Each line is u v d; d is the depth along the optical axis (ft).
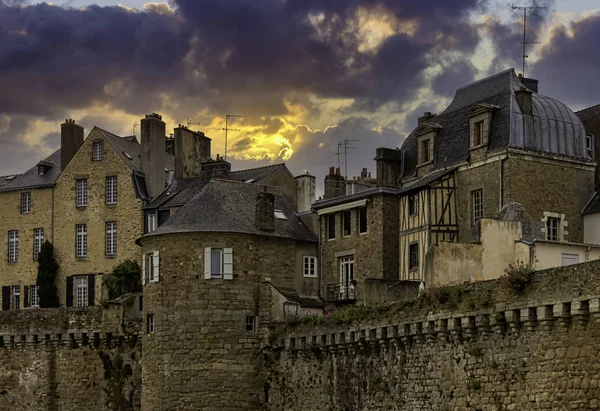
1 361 205.57
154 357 176.96
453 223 174.40
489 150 170.60
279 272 183.11
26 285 229.66
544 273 121.49
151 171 223.51
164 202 217.15
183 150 228.02
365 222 186.80
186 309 175.22
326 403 162.30
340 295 187.21
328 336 161.99
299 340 168.96
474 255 154.61
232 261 177.17
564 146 172.86
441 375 137.28
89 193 225.76
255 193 191.52
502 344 127.03
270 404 173.68
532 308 121.70
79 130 233.96
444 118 184.44
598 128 184.96
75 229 225.97
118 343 197.36
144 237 180.34
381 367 150.10
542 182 169.89
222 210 181.47
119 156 223.71
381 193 183.73
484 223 156.04
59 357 201.57
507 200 166.91
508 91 173.78
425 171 182.60
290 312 176.96
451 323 134.31
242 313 176.24
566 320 117.70
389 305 148.66
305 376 167.94
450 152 179.01
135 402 194.39
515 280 124.16
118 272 212.64
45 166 234.79
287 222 191.42
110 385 196.65
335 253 190.19
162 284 177.17
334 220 191.52
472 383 130.93
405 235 181.27
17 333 203.82
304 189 214.48
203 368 173.88
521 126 169.99
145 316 180.14
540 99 175.22
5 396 204.23
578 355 116.06
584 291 115.14
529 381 122.42
